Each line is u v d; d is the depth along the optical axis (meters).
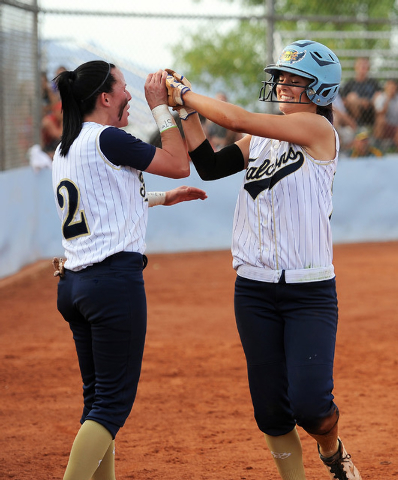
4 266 23.59
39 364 15.23
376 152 32.53
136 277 7.64
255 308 8.09
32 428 11.64
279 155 7.98
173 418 12.06
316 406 7.55
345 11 45.53
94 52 27.06
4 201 23.42
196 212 29.45
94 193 7.55
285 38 34.25
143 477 9.70
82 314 7.70
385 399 12.86
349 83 32.19
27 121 25.72
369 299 21.27
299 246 7.88
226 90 33.28
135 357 7.72
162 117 8.06
